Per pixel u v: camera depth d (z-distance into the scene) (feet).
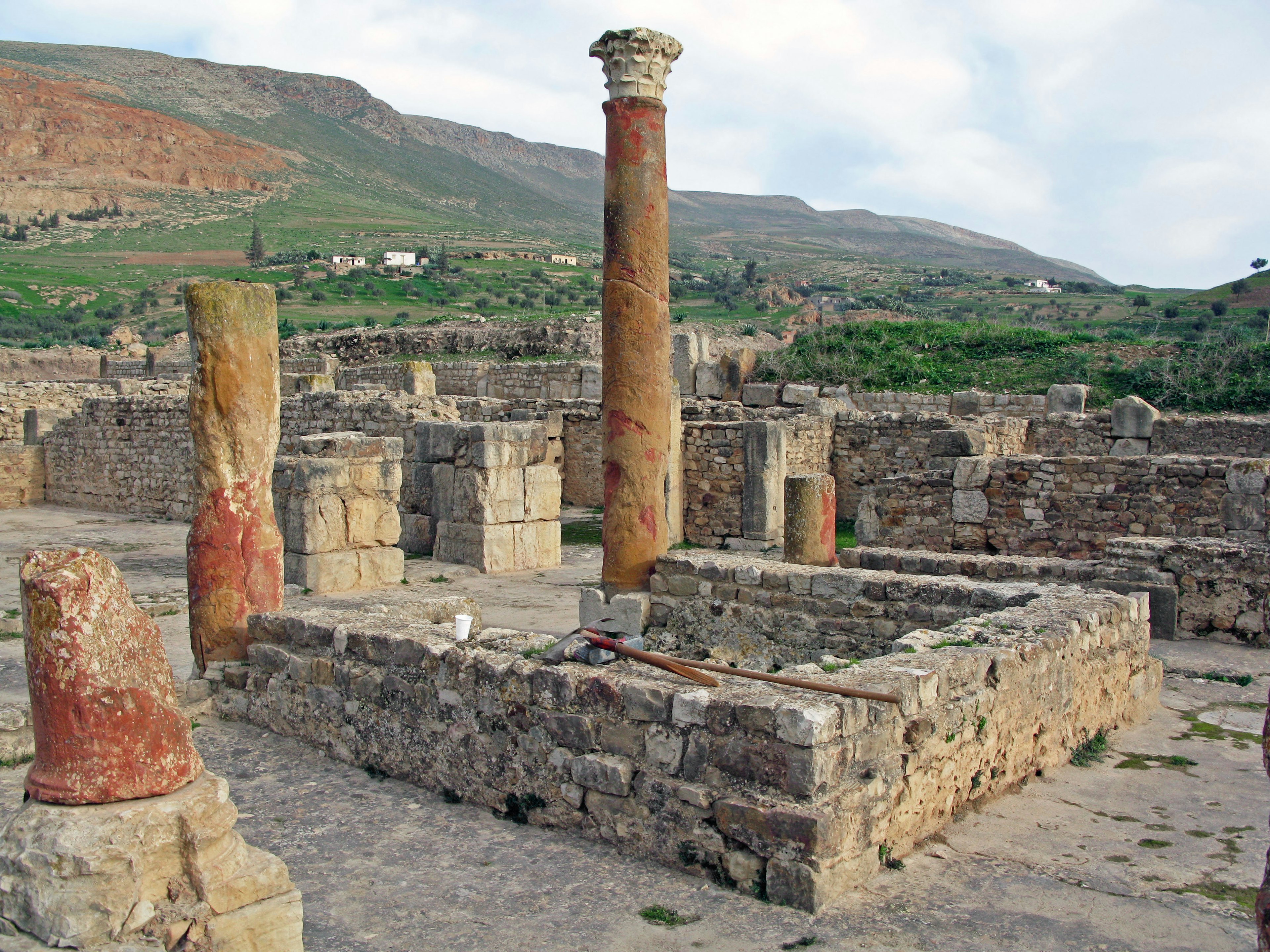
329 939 14.64
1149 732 25.80
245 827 19.25
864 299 293.64
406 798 20.93
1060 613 24.41
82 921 11.96
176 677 30.14
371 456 47.78
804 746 15.48
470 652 20.95
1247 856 17.57
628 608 32.19
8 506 81.87
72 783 12.53
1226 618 34.01
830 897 15.19
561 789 18.65
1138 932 14.56
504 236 494.18
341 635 23.95
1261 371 80.07
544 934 14.66
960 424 65.10
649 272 31.78
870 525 50.78
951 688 18.83
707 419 70.49
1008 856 17.33
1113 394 81.35
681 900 15.60
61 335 218.18
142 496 75.46
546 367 98.94
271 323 27.94
